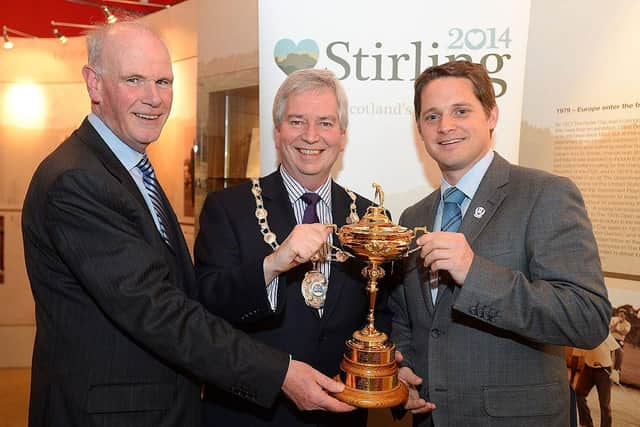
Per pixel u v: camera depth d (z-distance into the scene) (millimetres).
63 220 1346
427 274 1686
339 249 1697
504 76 2443
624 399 2791
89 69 1596
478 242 1531
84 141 1529
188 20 4316
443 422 1533
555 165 3031
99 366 1395
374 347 1536
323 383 1475
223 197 1846
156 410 1427
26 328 5246
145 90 1565
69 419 1379
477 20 2438
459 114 1626
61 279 1432
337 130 1779
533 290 1344
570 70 2945
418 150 2531
